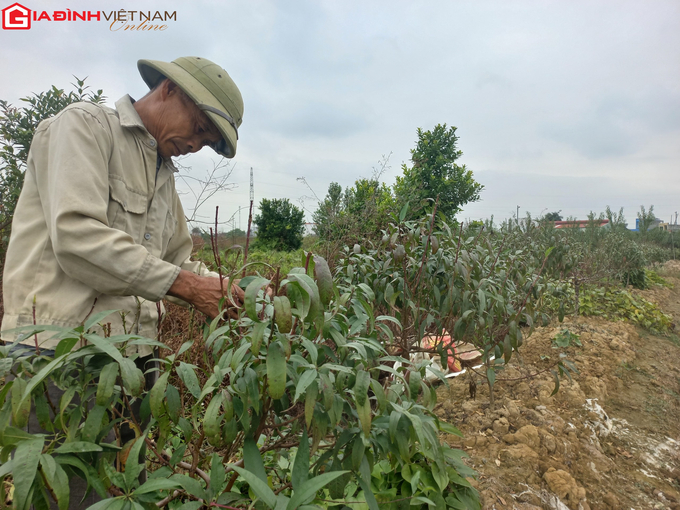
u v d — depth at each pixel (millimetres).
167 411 874
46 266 1271
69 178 1178
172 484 731
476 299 1868
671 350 4941
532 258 3836
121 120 1422
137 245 1189
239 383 863
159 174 1614
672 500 2201
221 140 1729
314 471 1028
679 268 14664
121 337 833
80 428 853
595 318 5777
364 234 5145
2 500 771
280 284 808
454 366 3121
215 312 1180
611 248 8031
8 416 764
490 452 2395
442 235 2141
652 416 3207
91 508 692
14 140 2898
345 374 907
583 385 3463
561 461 2385
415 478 1181
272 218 12977
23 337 846
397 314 2072
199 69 1535
